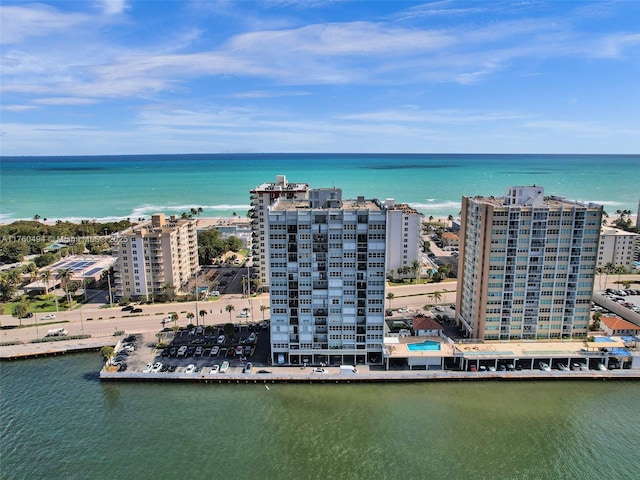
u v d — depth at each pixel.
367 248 135.75
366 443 111.56
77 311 194.38
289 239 136.62
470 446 110.44
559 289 148.50
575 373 139.38
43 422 119.31
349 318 141.75
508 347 145.25
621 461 105.38
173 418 121.31
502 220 142.75
